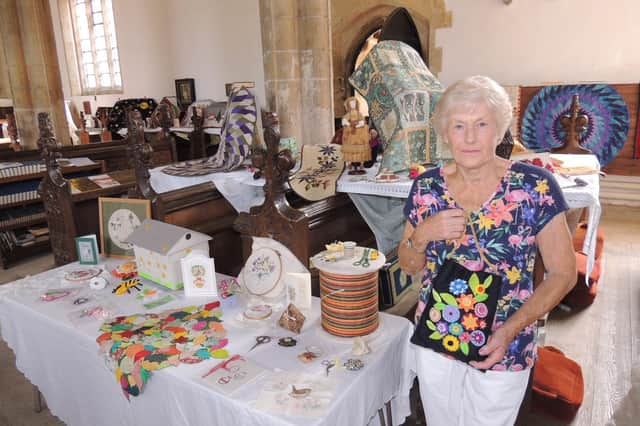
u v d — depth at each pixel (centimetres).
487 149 129
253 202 376
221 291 231
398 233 347
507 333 135
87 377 205
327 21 583
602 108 645
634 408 254
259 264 225
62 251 396
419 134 311
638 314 356
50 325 213
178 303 224
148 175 295
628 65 634
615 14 628
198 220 335
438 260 147
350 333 184
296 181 312
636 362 296
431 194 145
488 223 136
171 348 181
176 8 935
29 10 664
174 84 985
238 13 853
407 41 391
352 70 870
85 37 1169
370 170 337
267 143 221
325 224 304
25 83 698
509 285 138
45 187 386
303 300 205
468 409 154
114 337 189
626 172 648
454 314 140
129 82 1067
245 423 148
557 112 670
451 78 757
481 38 721
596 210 240
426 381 160
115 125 988
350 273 177
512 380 144
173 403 169
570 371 266
